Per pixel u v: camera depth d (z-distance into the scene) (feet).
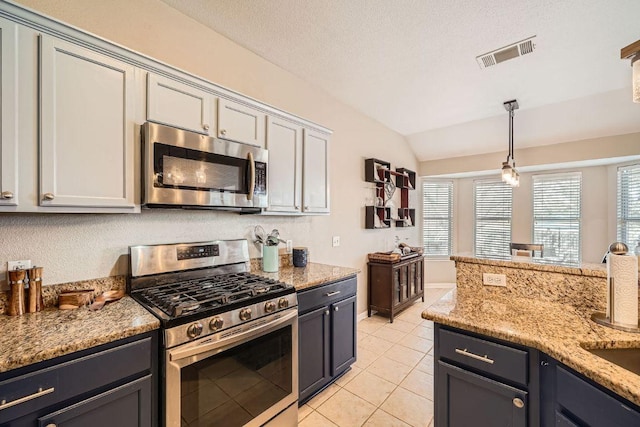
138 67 4.88
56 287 4.78
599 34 6.95
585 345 3.50
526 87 9.89
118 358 3.62
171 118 5.24
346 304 7.54
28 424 3.00
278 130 7.25
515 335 3.72
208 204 5.57
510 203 16.10
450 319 4.30
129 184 4.77
